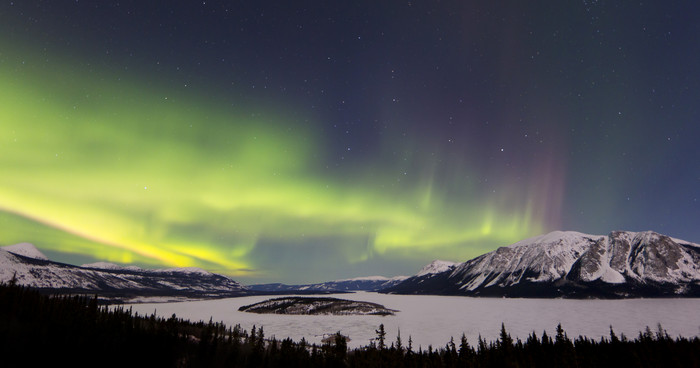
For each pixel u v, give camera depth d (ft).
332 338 520.83
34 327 279.69
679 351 363.56
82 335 296.51
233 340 408.05
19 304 320.29
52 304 347.77
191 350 325.42
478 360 366.63
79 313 362.33
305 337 554.05
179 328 431.43
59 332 285.84
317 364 335.06
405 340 557.33
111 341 302.45
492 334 625.00
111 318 386.52
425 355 374.43
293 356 348.59
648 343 398.83
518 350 378.53
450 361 355.77
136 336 322.55
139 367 264.72
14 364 220.23
